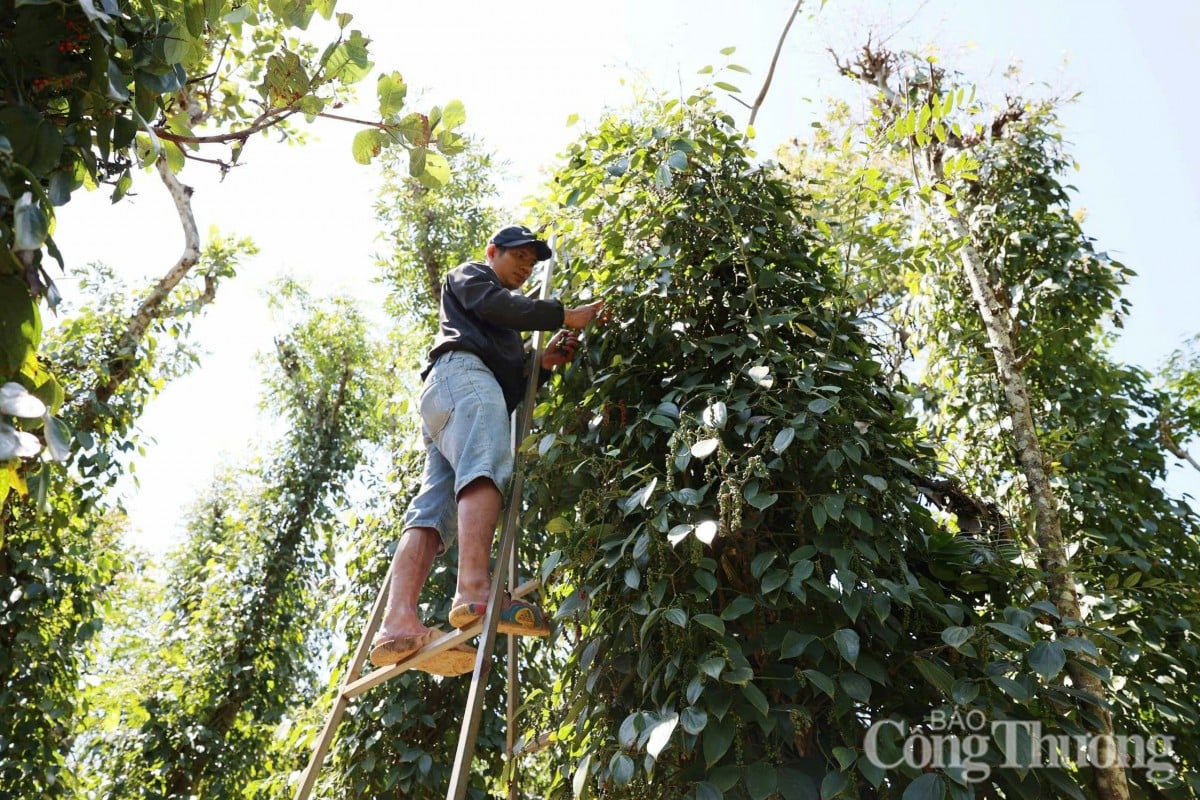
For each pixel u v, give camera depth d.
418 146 2.14
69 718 5.89
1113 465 5.12
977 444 5.16
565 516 2.73
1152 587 4.06
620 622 2.27
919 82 4.76
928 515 2.58
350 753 4.47
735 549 2.29
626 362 2.69
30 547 5.66
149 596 11.65
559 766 2.65
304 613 9.80
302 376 11.20
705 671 1.96
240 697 8.80
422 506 2.63
